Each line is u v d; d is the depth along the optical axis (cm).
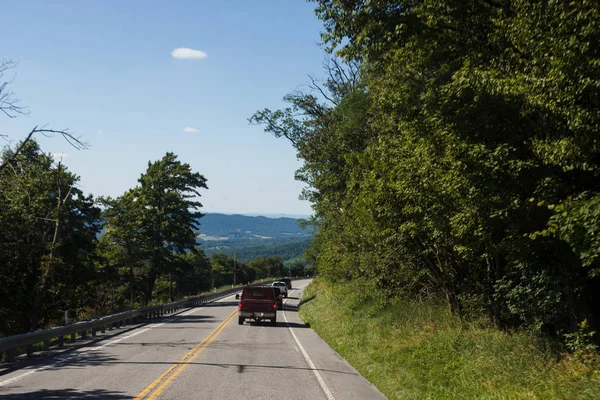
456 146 1004
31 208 3472
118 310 4403
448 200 1138
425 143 1126
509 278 1320
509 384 896
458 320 1595
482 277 1672
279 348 1772
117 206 5622
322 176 3350
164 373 1209
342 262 2784
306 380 1167
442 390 997
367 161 1745
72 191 4081
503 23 957
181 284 10600
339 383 1146
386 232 1650
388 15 1216
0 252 3150
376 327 1944
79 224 4181
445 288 1711
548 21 834
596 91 792
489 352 1118
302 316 3450
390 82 1406
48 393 966
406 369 1202
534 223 1024
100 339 2022
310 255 6112
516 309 1248
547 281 1112
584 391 756
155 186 6041
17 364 1358
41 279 3453
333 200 3216
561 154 831
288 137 3722
